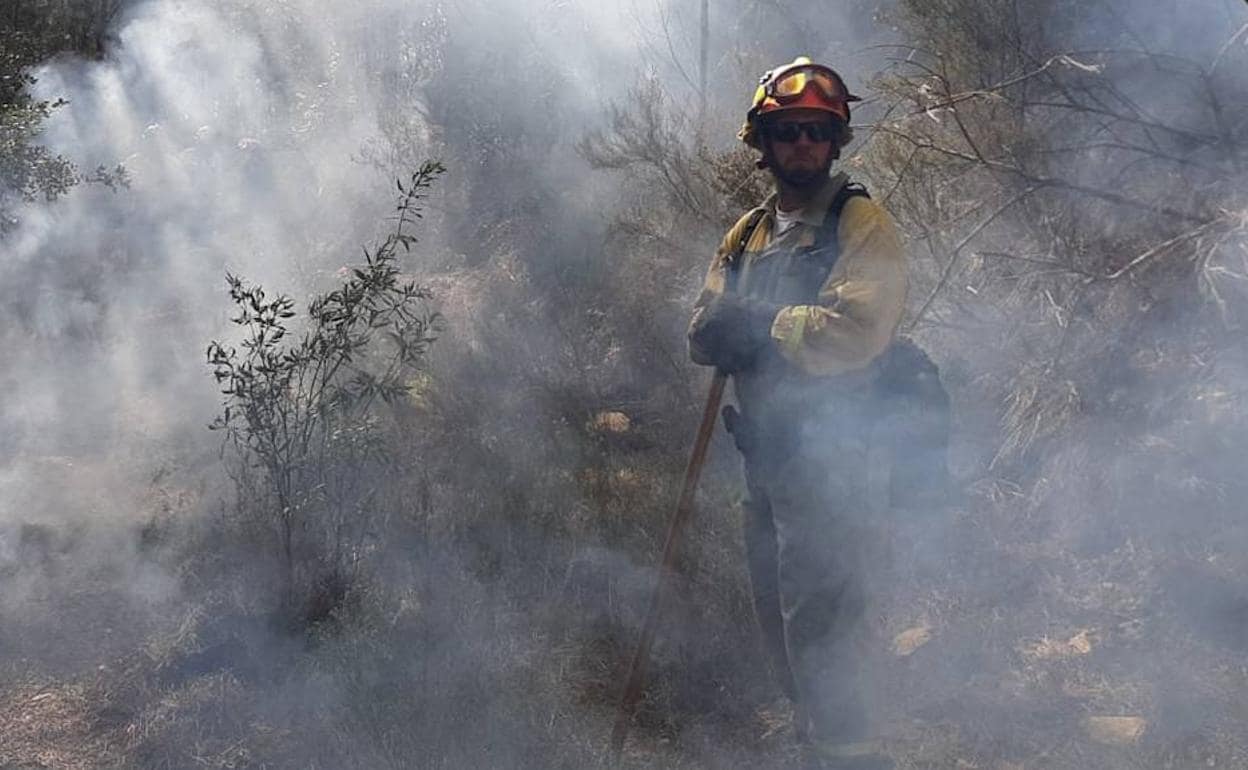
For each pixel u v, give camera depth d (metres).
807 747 3.92
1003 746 3.97
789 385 3.71
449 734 4.04
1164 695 4.08
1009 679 4.27
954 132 5.62
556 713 4.13
